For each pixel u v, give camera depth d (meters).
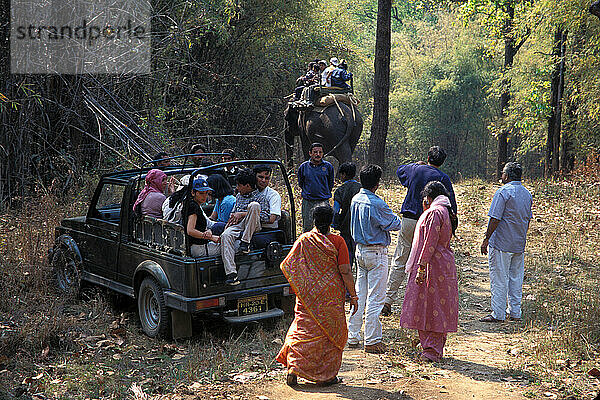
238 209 6.72
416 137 40.09
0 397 5.05
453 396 5.11
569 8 18.55
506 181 7.33
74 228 8.02
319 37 24.95
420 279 5.84
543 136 26.59
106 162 12.26
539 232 11.77
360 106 41.59
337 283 5.20
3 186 11.39
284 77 23.20
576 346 6.23
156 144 12.16
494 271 7.29
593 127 21.58
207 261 6.18
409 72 42.66
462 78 38.12
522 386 5.34
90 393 5.20
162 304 6.34
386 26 14.36
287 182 7.00
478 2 25.23
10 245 8.62
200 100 16.30
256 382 5.41
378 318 6.15
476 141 39.38
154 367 5.77
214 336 6.66
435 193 6.05
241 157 21.16
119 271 7.16
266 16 21.47
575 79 20.64
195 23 14.95
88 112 12.41
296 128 16.02
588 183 17.19
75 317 7.07
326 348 5.22
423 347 6.02
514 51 25.73
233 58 21.03
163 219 6.62
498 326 7.15
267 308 6.58
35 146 12.25
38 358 5.87
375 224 6.09
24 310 7.10
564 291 8.27
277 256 6.57
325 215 5.20
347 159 14.54
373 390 5.21
